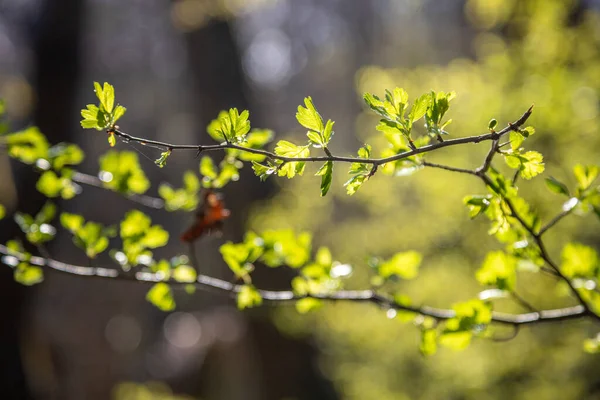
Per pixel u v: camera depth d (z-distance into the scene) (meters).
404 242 5.30
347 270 2.13
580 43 4.49
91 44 14.53
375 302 2.07
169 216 14.77
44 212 2.21
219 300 12.05
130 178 2.20
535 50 4.52
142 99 21.92
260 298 2.04
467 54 9.88
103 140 12.64
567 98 4.07
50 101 6.42
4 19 9.24
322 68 21.08
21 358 6.04
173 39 18.69
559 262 4.00
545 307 4.24
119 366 13.24
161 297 2.03
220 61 7.49
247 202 6.63
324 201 5.96
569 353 4.19
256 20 18.11
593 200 1.83
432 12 11.20
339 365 6.17
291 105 20.36
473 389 4.60
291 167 1.24
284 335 6.91
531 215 1.84
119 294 14.90
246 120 1.21
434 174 4.60
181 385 11.95
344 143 11.96
